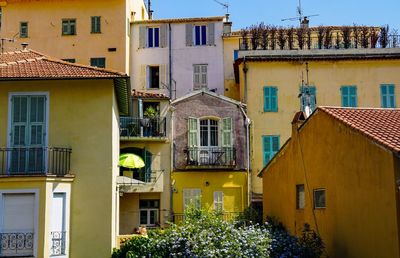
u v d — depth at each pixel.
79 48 35.00
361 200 13.66
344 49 31.48
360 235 13.69
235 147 29.61
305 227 16.61
